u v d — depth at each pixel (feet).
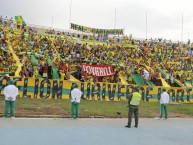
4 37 120.16
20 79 81.10
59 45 131.34
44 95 83.41
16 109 63.98
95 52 134.00
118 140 41.27
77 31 176.96
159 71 129.08
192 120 70.33
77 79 100.83
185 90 104.94
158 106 89.30
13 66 98.22
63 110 68.08
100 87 91.15
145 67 128.98
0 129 43.60
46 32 160.66
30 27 160.45
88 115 65.00
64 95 85.71
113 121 60.18
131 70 120.06
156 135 47.47
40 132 43.34
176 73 133.80
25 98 79.41
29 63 104.37
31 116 58.65
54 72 100.83
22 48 116.26
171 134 49.44
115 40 176.24
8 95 54.75
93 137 42.19
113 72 112.47
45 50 119.85
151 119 67.56
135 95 53.47
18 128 45.34
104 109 74.13
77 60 119.14
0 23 142.31
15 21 153.28
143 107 84.53
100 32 179.01
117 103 87.66
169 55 165.78
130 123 53.42
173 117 73.72
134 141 41.39
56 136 41.22
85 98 88.63
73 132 45.03
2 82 79.00
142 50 157.79
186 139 45.80
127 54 143.23
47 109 67.46
